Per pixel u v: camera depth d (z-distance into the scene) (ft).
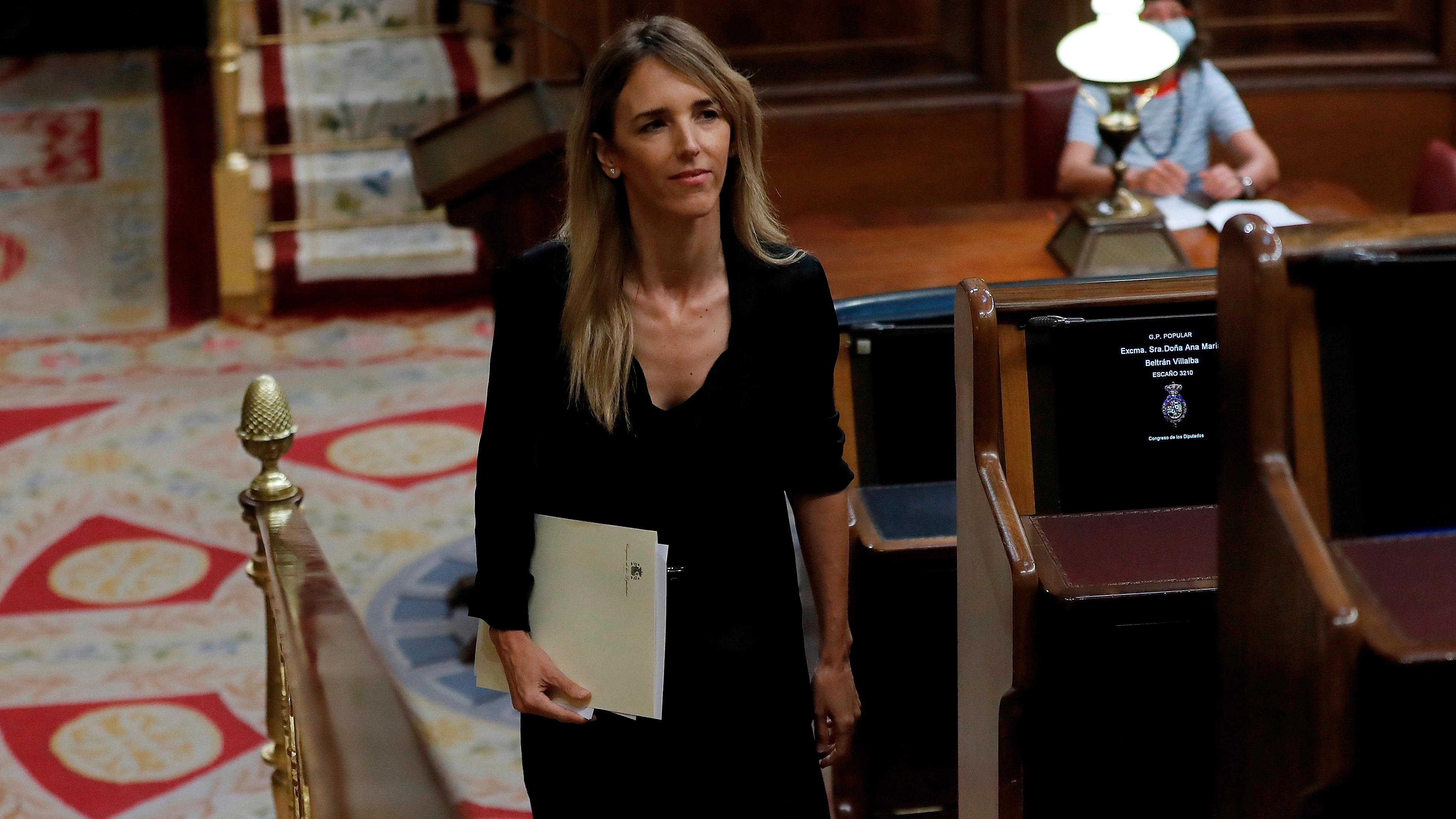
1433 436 20.66
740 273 27.20
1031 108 74.49
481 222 61.82
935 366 42.11
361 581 62.44
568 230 27.55
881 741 39.70
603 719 28.25
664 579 27.02
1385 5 95.96
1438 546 20.30
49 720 53.57
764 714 28.22
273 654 40.34
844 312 41.93
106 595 62.28
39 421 77.51
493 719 52.75
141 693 55.36
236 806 49.06
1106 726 26.32
